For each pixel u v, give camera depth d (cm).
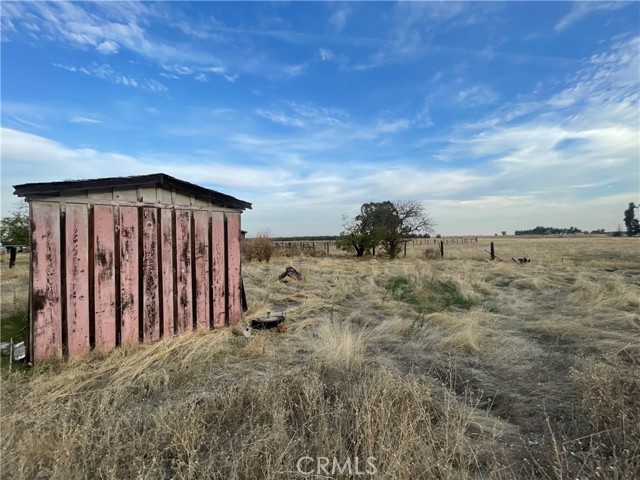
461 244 4431
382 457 218
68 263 423
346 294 918
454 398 313
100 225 450
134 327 478
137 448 239
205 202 581
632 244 3559
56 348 411
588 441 251
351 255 2811
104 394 314
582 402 282
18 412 282
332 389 333
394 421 256
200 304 567
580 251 2612
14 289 905
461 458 224
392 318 645
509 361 437
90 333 440
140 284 487
